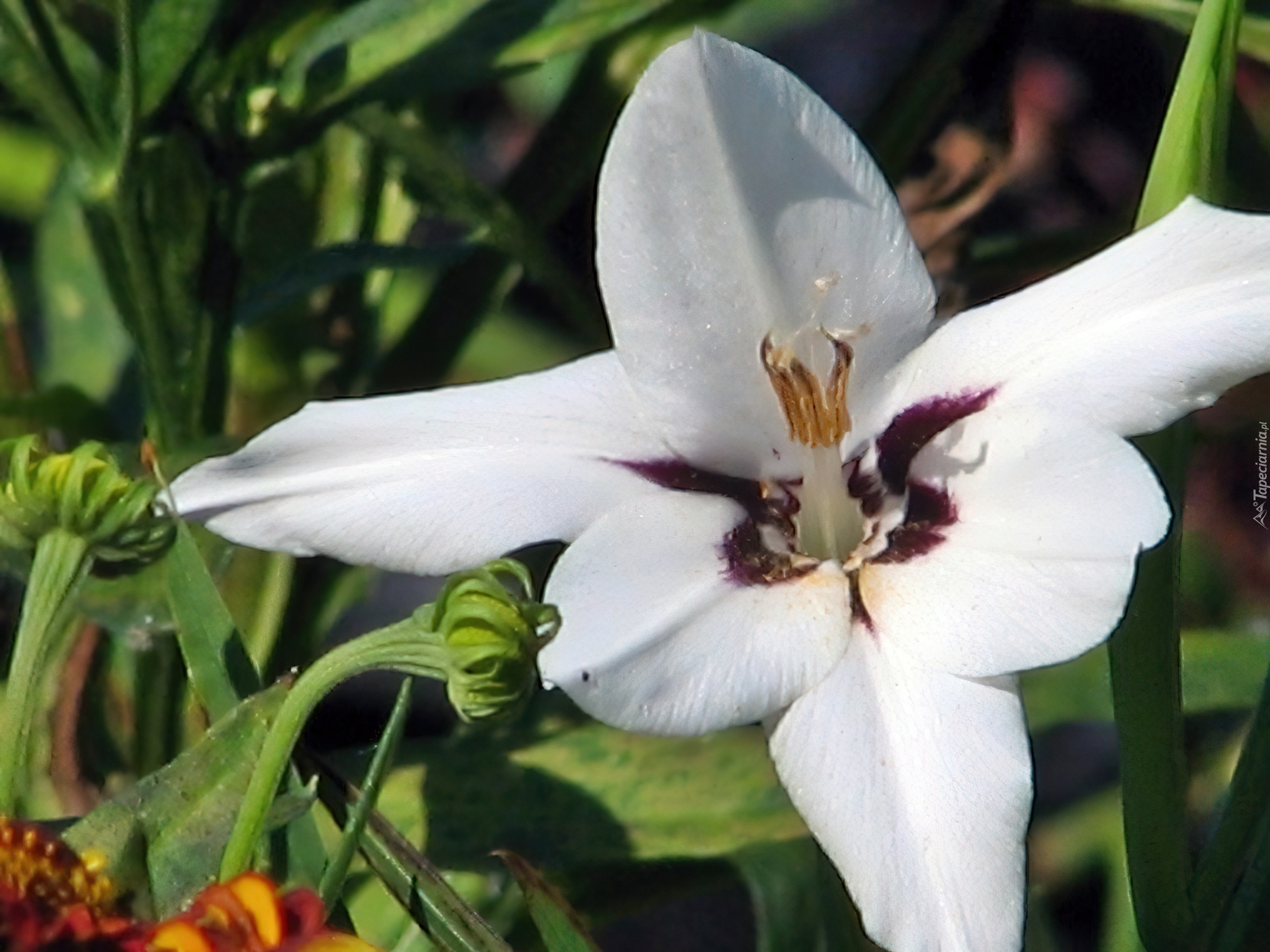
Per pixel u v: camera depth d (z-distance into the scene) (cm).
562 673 65
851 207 67
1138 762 68
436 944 66
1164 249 67
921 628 66
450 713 75
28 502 66
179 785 66
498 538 67
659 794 73
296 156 74
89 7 73
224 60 73
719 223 67
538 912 67
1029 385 67
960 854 65
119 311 74
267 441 67
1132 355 66
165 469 72
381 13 73
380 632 65
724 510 67
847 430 67
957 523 67
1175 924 69
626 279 67
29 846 65
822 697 66
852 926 69
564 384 68
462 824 73
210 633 68
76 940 64
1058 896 75
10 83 73
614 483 67
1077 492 66
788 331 67
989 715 65
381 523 67
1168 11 74
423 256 74
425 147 75
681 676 66
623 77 75
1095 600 65
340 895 67
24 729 66
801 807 65
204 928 64
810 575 67
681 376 67
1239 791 69
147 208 74
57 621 67
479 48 73
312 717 74
